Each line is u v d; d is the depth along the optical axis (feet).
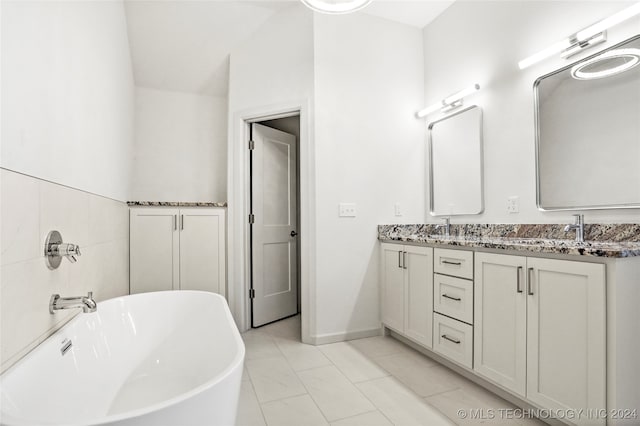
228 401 2.94
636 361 4.01
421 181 9.58
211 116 11.20
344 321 8.48
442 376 6.44
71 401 4.07
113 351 5.49
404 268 7.80
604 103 5.39
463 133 8.37
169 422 2.42
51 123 4.21
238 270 9.37
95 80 6.09
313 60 8.34
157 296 6.46
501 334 5.31
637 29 5.01
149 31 9.11
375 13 9.09
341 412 5.23
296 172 11.62
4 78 3.16
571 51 5.78
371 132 8.94
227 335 4.86
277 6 8.82
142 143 10.43
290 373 6.61
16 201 3.36
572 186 5.85
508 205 7.14
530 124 6.68
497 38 7.47
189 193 10.91
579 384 4.17
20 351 3.41
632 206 5.00
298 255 11.64
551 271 4.54
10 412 2.85
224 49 9.64
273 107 8.89
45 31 4.05
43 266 3.96
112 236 7.30
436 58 9.32
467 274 6.01
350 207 8.61
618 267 3.86
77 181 5.14
